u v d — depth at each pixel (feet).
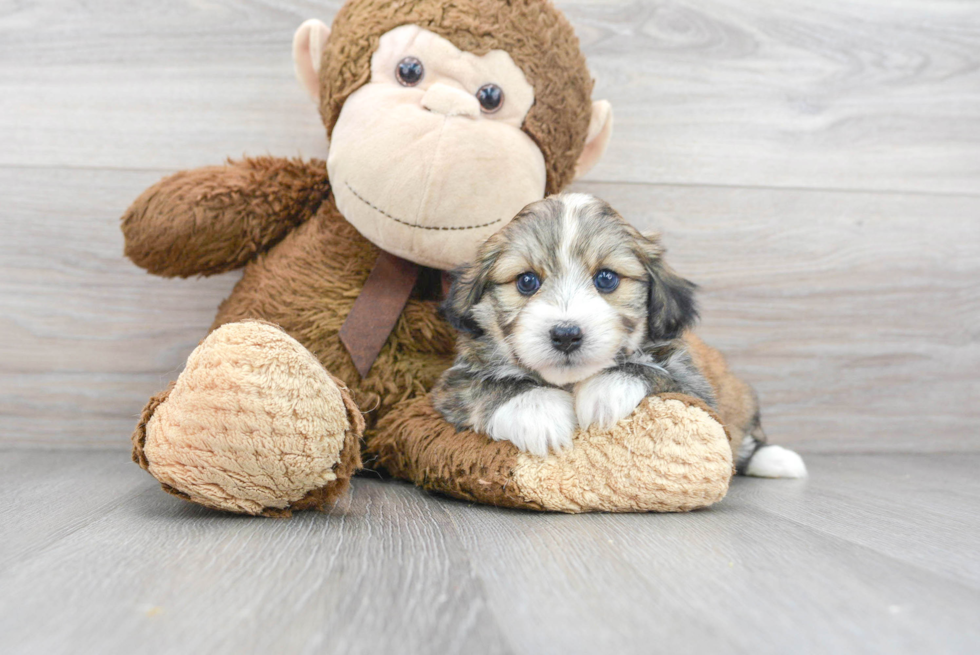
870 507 1.80
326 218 2.09
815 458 2.39
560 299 1.71
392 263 2.02
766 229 2.41
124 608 1.26
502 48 1.90
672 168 2.38
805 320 2.43
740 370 2.43
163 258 2.05
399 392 1.98
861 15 2.40
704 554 1.47
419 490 1.87
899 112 2.43
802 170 2.42
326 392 1.62
